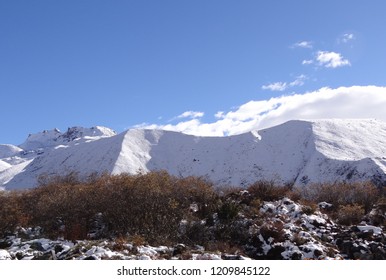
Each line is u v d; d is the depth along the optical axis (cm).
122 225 1425
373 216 1636
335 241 1354
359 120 10894
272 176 8544
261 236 1316
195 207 1667
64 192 1672
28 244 1325
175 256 1088
